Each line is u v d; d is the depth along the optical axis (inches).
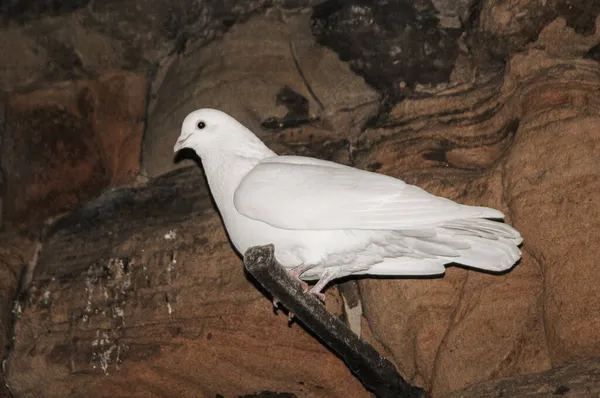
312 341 375.9
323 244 330.3
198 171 428.5
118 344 403.2
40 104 469.4
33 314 429.4
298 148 422.0
